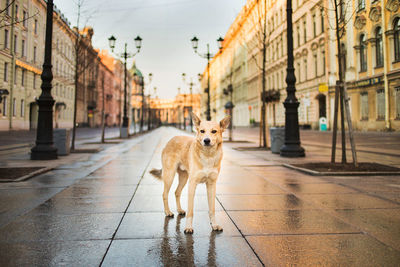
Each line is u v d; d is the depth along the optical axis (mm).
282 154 11312
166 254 2838
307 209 4285
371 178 6746
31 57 39062
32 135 27953
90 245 3035
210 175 3510
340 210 4223
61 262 2652
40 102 10172
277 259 2715
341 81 8586
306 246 2996
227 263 2645
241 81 66625
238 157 11188
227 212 4168
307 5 35094
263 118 15266
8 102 34812
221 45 22219
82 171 7891
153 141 22750
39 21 40531
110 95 89312
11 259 2699
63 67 51219
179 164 4008
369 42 26344
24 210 4242
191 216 3467
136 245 3049
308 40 35438
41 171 7477
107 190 5598
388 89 24203
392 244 3029
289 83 11336
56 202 4695
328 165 8352
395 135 21453
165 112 141750
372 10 25672
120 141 22438
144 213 4160
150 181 6516
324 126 31734
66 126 54562
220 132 3531
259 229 3494
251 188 5719
